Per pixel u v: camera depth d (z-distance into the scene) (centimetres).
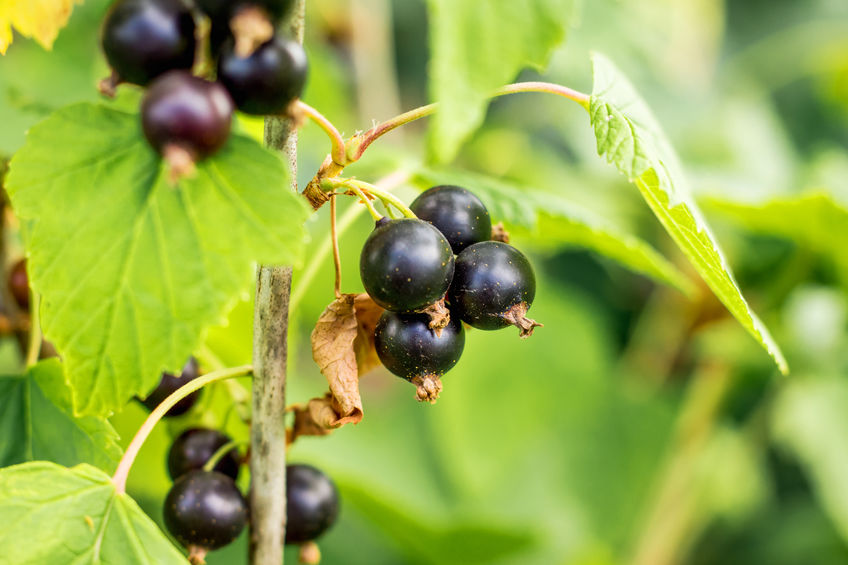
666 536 54
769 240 54
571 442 60
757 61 71
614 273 63
